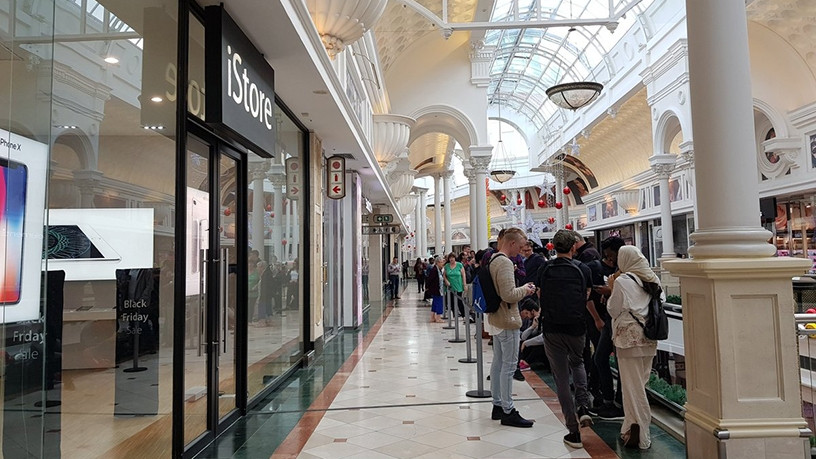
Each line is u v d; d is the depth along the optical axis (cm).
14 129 190
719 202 291
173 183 315
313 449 365
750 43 1141
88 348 284
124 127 303
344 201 1074
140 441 309
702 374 294
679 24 1305
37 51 198
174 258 314
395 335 976
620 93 1683
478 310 434
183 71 320
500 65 2366
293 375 621
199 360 366
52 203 254
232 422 424
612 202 2342
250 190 477
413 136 1594
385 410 464
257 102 402
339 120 673
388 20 1126
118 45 294
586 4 1603
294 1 381
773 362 278
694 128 305
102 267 291
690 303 306
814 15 997
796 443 271
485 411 457
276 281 570
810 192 1120
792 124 1109
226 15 340
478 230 1427
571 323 368
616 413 425
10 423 191
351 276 1079
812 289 516
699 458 291
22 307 194
